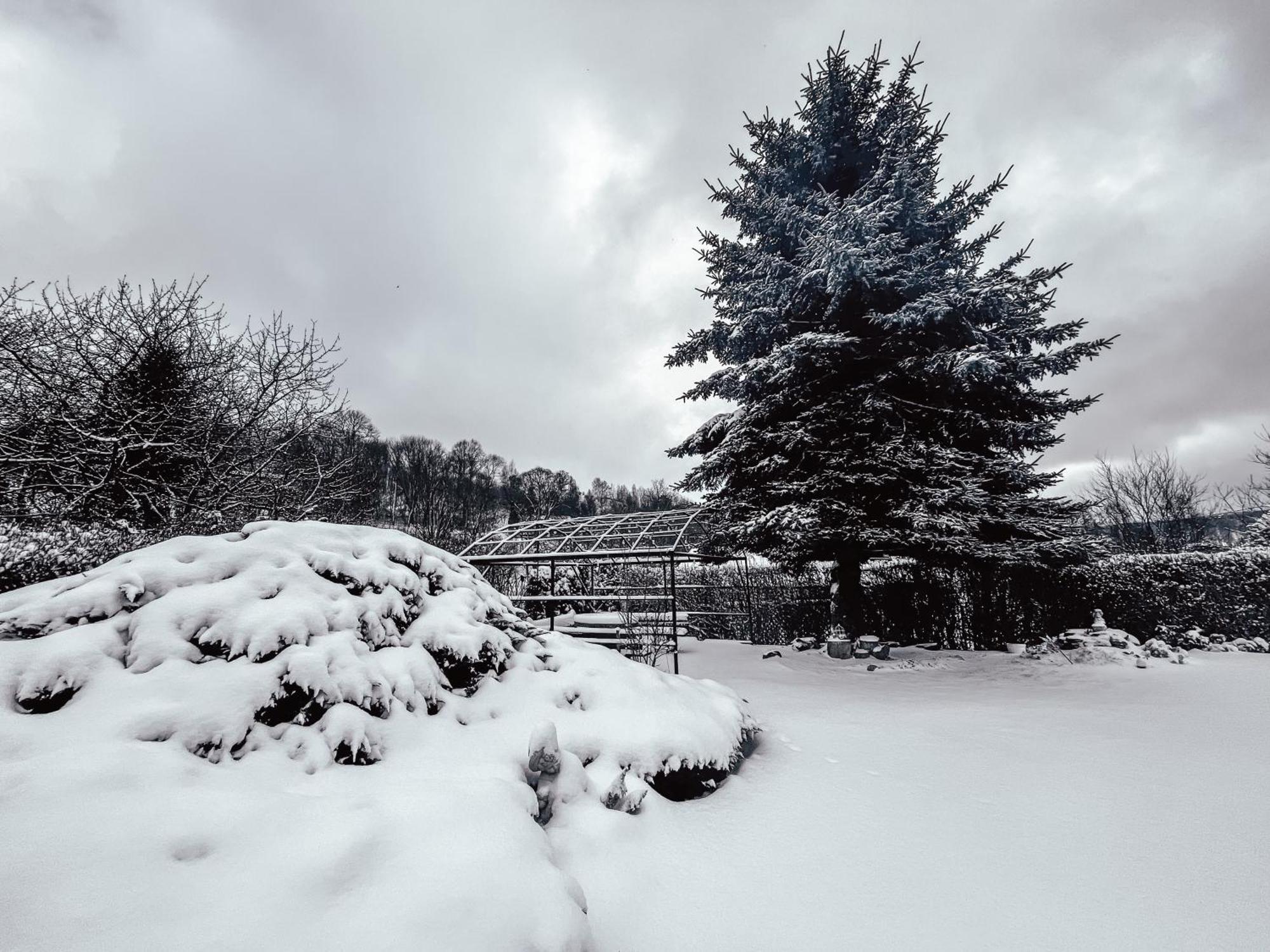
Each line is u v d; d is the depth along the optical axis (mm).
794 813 3879
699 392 13445
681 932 2635
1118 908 2738
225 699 3281
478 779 2971
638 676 5105
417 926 1854
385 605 4496
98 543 7566
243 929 1755
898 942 2527
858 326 12109
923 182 12320
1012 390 11539
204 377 10977
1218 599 10594
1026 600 11930
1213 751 4945
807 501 11359
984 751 5121
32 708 3064
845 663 10719
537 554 11172
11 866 1845
